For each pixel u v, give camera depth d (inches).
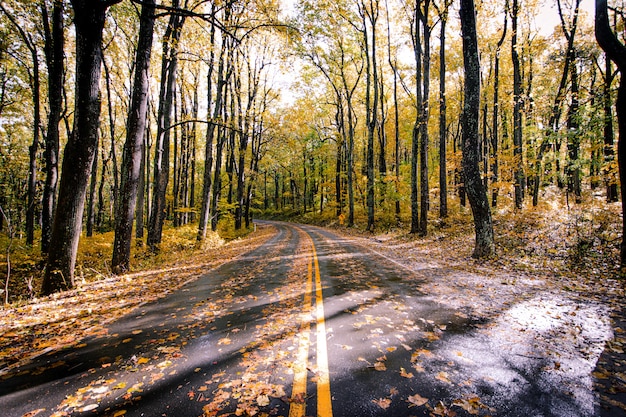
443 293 240.8
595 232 385.4
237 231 1077.8
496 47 764.6
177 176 992.9
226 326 177.6
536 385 111.3
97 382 119.6
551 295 228.7
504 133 967.0
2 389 116.7
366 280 290.7
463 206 904.9
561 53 669.3
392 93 1191.6
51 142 496.4
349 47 1011.3
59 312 213.0
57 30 449.4
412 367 124.5
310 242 697.0
